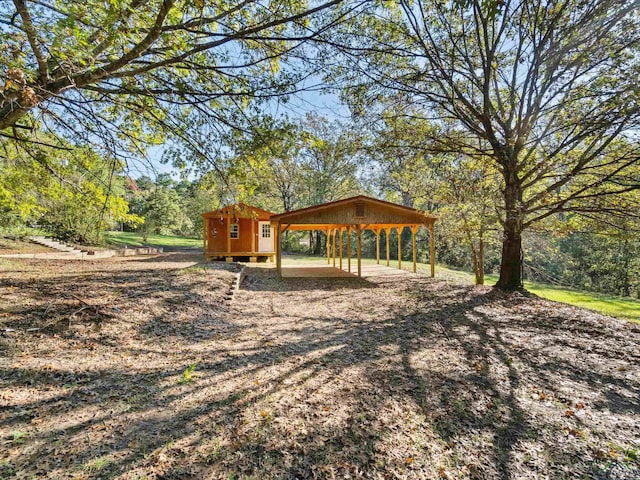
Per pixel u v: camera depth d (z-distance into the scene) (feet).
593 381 12.89
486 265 73.77
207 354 15.33
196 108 17.19
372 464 7.98
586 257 69.05
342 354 15.61
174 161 18.98
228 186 19.77
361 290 34.40
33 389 10.99
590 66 25.16
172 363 14.10
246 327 20.12
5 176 24.44
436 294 31.65
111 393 11.19
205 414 10.09
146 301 21.58
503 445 8.81
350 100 29.07
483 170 36.70
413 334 19.01
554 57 25.99
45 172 23.17
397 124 32.91
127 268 34.37
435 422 9.87
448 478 7.54
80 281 24.22
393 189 84.43
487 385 12.44
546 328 20.30
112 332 16.79
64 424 9.25
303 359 14.89
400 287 36.24
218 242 63.00
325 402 10.95
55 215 49.88
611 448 8.70
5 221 47.65
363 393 11.63
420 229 88.63
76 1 9.61
